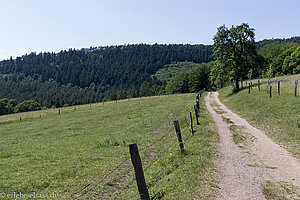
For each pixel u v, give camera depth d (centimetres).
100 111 4769
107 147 1752
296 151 1078
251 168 916
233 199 681
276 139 1323
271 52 10688
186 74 14012
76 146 1862
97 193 907
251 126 1777
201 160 1012
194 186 769
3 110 12775
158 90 17650
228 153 1136
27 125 3688
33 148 1898
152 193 770
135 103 5756
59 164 1341
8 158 1595
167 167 1019
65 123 3509
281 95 2555
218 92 7281
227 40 5300
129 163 1267
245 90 4362
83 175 1116
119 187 966
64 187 977
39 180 1062
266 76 9550
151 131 2269
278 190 715
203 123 1961
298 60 7731
